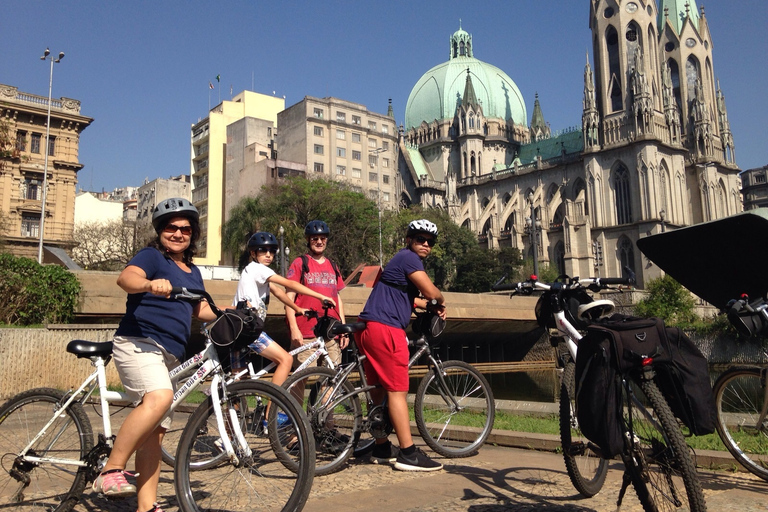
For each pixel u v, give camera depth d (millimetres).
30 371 16375
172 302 4500
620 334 4141
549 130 134125
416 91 136000
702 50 98750
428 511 4824
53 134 57500
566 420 4863
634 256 86000
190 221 4762
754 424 5855
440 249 84000
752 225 5738
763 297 6262
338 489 5602
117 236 79875
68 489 4699
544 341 48594
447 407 7121
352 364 6508
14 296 19734
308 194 62188
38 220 56281
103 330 17719
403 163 118875
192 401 11445
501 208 110125
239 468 4449
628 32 93000
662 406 4035
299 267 8117
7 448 4863
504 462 6648
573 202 90938
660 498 4312
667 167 88875
